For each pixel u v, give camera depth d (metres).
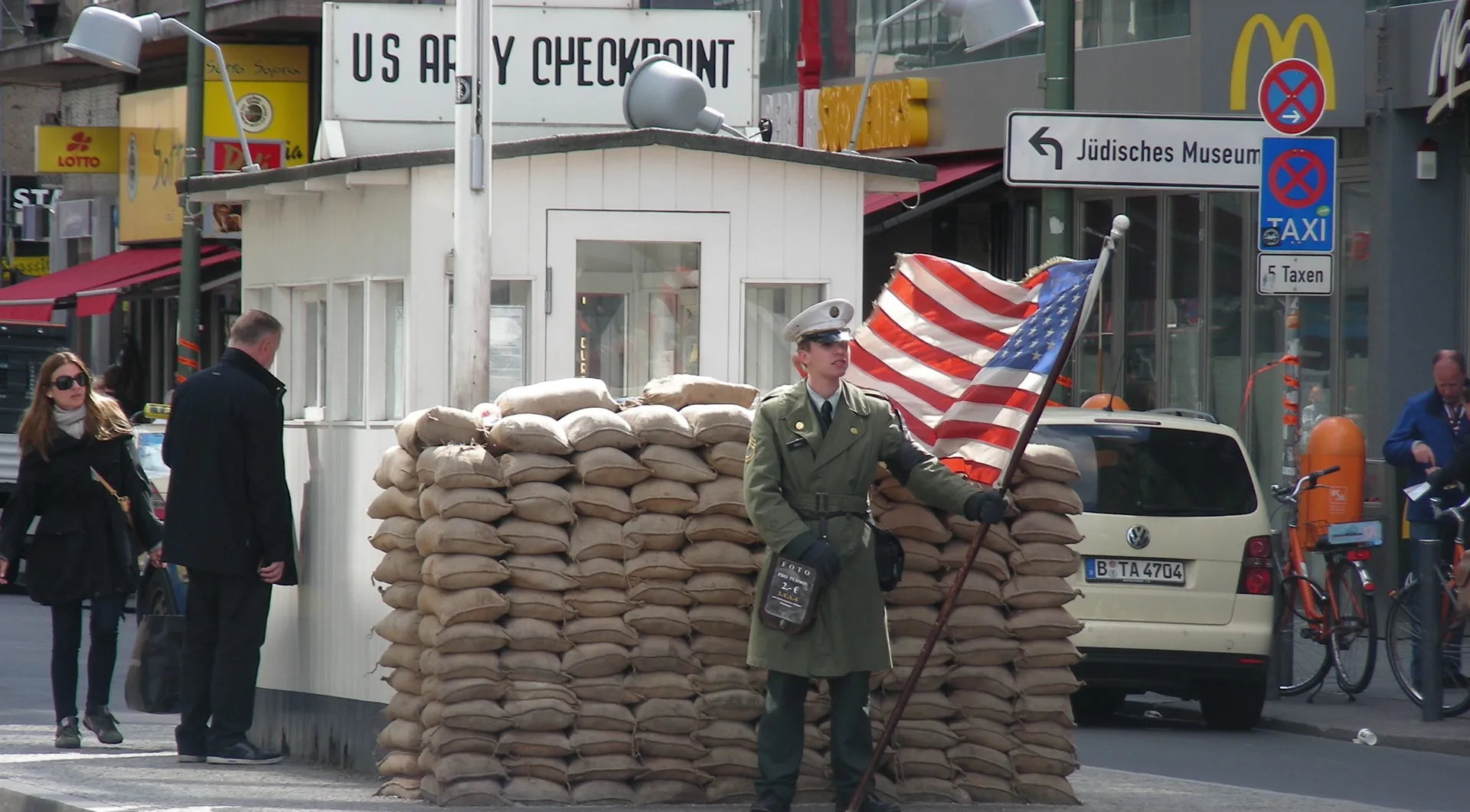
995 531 33.66
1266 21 63.09
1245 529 49.69
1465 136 68.50
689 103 40.38
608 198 36.78
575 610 31.78
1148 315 81.75
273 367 41.09
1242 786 40.69
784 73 99.12
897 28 90.94
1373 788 40.81
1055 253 57.28
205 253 119.81
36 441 40.75
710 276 37.25
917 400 32.81
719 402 32.94
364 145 42.19
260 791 33.72
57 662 41.28
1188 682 49.53
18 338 116.81
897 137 88.88
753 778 32.47
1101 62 80.12
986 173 82.00
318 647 38.06
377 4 42.22
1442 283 68.94
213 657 37.94
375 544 33.19
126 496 41.78
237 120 46.16
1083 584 49.03
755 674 32.41
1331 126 64.12
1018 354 32.03
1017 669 33.88
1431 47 66.88
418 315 35.88
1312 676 55.31
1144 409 81.81
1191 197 79.06
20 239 180.38
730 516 31.98
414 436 32.12
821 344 30.28
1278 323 74.56
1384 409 68.81
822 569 29.52
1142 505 49.34
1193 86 63.97
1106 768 41.97
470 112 34.94
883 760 33.19
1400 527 68.25
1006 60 83.56
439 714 31.56
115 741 41.47
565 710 31.62
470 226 34.91
